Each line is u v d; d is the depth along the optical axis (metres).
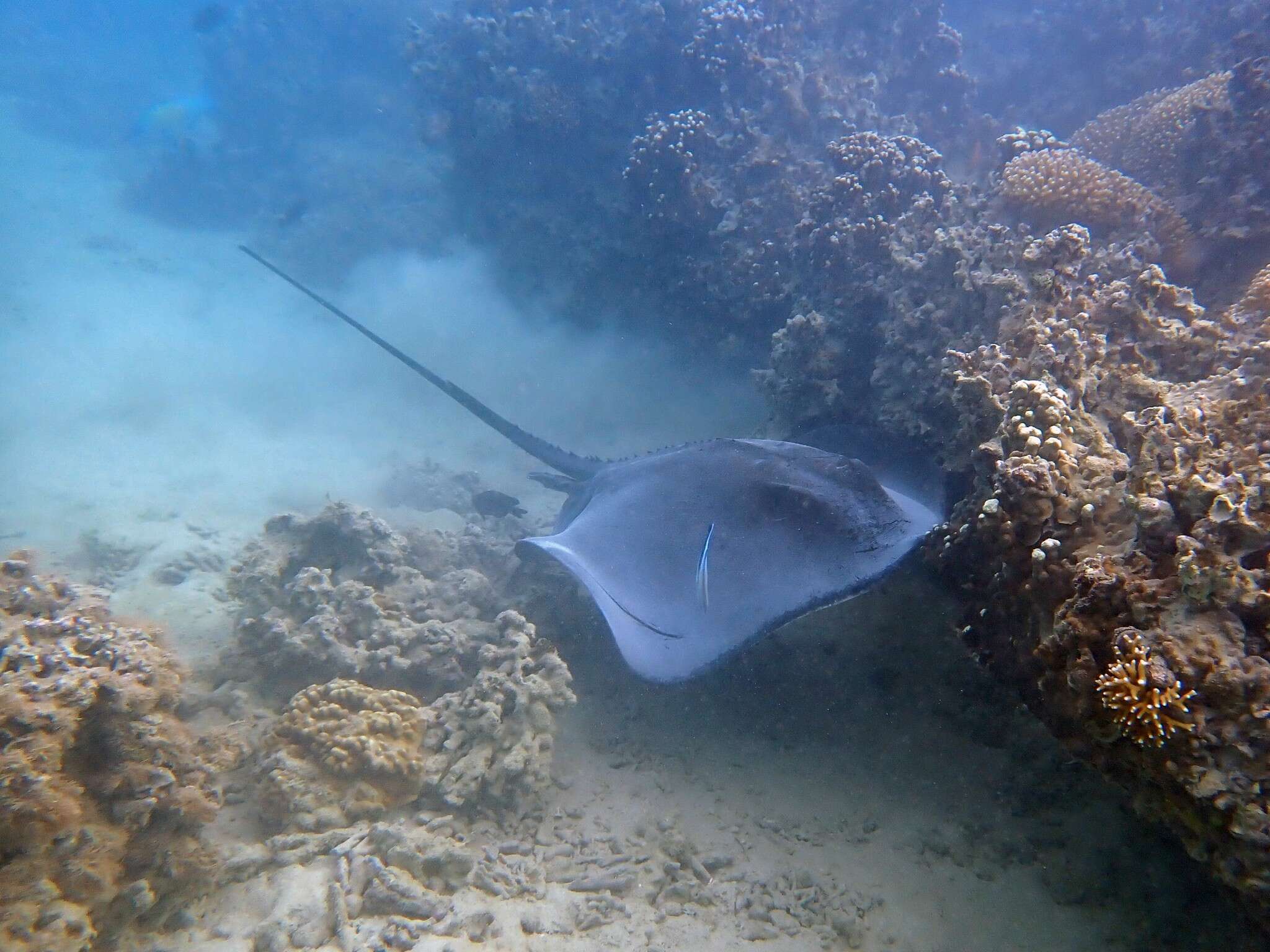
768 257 3.74
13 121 12.59
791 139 3.95
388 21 9.79
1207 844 1.37
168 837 1.63
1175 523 1.47
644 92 4.62
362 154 8.88
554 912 1.77
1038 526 1.63
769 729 2.26
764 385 3.18
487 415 2.99
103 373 5.05
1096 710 1.45
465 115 5.47
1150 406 1.92
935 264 2.74
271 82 10.06
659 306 4.56
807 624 2.43
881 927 1.79
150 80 17.48
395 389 5.56
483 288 5.96
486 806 1.99
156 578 2.79
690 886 1.86
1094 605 1.48
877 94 4.45
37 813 1.48
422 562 2.80
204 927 1.63
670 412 4.66
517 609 2.50
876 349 2.96
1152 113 3.29
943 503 2.21
